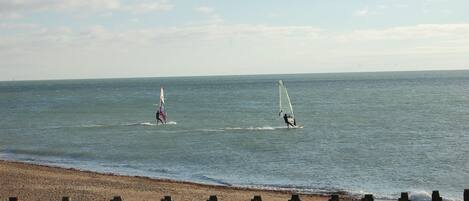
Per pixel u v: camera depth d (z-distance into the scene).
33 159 48.47
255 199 17.61
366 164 43.69
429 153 48.91
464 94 147.00
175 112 101.81
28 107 122.94
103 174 38.94
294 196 18.14
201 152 50.94
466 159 45.50
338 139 59.50
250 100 139.00
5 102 146.75
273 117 88.69
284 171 40.84
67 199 18.25
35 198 28.67
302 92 177.50
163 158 47.84
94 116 94.62
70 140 61.34
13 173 37.47
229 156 48.41
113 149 53.81
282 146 54.38
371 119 82.81
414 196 31.33
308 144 55.69
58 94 197.75
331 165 43.31
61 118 91.19
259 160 46.03
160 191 31.39
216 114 96.44
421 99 129.25
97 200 28.22
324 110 101.38
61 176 36.84
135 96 171.50
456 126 71.44
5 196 29.30
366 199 17.56
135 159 47.59
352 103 119.94
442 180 37.38
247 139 60.25
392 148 52.25
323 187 34.94
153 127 74.69
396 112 94.81
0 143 59.50
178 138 61.88
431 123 75.75
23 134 68.19
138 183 34.56
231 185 35.34
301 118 85.69
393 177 38.41
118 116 93.94
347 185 35.66
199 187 33.69
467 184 36.03
